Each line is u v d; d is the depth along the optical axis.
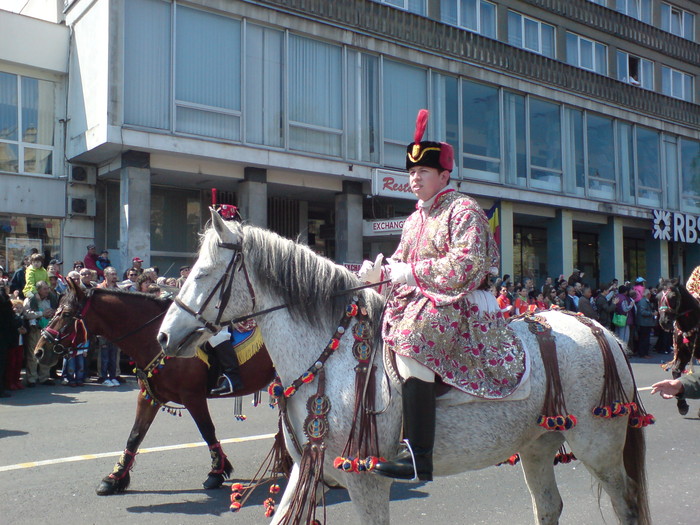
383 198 19.00
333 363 3.25
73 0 15.45
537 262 24.70
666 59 27.70
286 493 3.34
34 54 15.19
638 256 28.75
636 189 25.62
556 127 23.05
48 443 7.12
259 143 16.19
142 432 5.53
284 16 16.48
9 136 14.98
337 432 3.14
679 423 8.54
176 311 3.30
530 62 22.08
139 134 14.32
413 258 3.29
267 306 3.39
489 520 4.83
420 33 19.19
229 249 3.34
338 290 3.39
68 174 15.54
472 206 3.15
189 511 5.02
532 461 3.79
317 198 19.09
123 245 14.66
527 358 3.38
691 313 8.34
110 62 14.05
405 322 3.13
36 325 11.01
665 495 5.46
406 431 3.09
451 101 20.05
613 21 25.50
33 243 15.20
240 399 6.39
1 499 5.24
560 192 22.75
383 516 3.13
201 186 17.14
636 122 25.69
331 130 17.38
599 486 3.78
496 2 21.69
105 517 4.86
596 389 3.55
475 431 3.24
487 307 3.32
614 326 17.88
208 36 15.48
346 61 17.72
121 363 12.72
